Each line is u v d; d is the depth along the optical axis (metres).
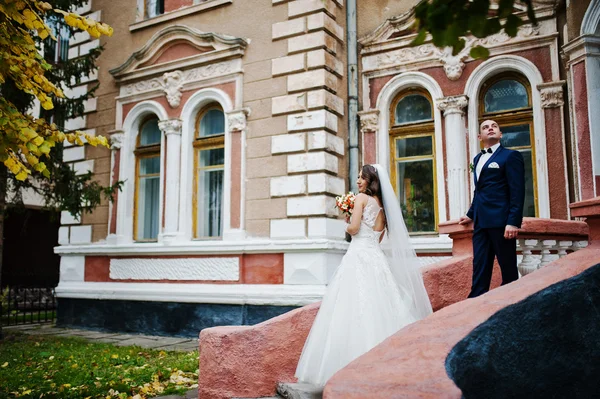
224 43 10.09
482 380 2.55
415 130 9.38
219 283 9.62
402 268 4.94
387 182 5.14
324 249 8.66
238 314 9.26
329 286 4.82
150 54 11.05
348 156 9.60
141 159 11.41
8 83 8.92
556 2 8.33
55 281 16.98
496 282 5.78
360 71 9.85
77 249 11.41
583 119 7.75
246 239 9.50
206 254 9.81
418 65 9.34
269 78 9.69
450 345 2.50
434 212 9.17
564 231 5.49
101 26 5.43
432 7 2.54
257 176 9.57
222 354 4.80
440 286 5.61
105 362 7.09
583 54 7.76
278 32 9.66
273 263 9.15
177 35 10.70
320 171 8.97
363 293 4.58
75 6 11.48
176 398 5.23
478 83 8.83
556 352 2.86
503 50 8.70
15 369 6.72
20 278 16.61
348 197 5.16
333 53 9.59
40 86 5.54
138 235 11.21
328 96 9.23
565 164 8.08
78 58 10.82
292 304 8.77
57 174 10.21
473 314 2.80
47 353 7.82
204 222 10.43
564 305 2.96
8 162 5.07
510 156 4.73
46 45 7.30
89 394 5.33
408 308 4.72
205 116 10.69
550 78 8.34
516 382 2.68
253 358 4.78
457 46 2.61
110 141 11.40
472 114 8.81
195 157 10.60
